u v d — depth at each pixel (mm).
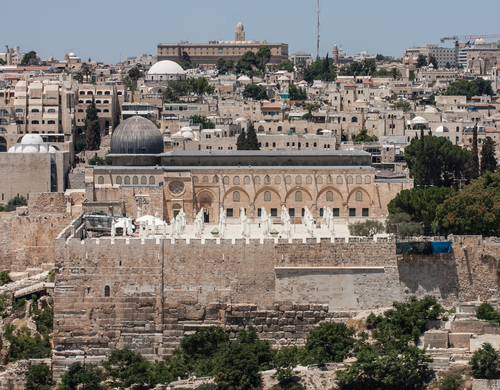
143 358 160000
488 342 144750
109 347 161000
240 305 160750
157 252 160625
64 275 160625
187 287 161125
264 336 161125
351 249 162000
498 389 139125
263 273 161375
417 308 155500
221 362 148875
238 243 161000
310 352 151500
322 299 161625
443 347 147750
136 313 160875
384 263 162500
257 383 147125
